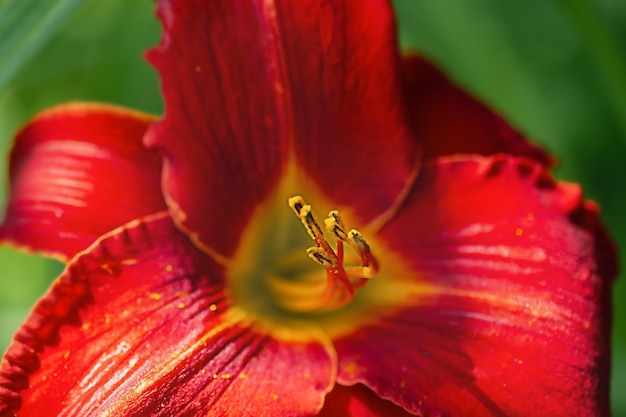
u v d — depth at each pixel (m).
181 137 0.37
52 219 0.38
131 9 0.49
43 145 0.39
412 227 0.40
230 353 0.37
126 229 0.36
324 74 0.38
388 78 0.38
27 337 0.35
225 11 0.37
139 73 0.48
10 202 0.39
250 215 0.38
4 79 0.37
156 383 0.36
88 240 0.38
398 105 0.39
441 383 0.38
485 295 0.39
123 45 0.49
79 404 0.35
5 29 0.37
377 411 0.37
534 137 0.47
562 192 0.39
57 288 0.35
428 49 0.48
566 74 0.50
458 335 0.38
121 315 0.36
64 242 0.38
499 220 0.39
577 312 0.38
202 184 0.37
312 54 0.38
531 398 0.38
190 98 0.37
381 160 0.39
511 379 0.38
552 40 0.50
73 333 0.36
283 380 0.37
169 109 0.37
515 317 0.38
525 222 0.39
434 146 0.41
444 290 0.39
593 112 0.50
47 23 0.37
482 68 0.47
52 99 0.49
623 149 0.50
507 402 0.38
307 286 0.39
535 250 0.39
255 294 0.39
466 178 0.39
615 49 0.43
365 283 0.38
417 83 0.41
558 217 0.39
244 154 0.38
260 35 0.37
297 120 0.38
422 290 0.39
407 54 0.41
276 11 0.37
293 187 0.39
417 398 0.37
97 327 0.36
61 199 0.38
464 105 0.41
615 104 0.45
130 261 0.36
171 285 0.37
